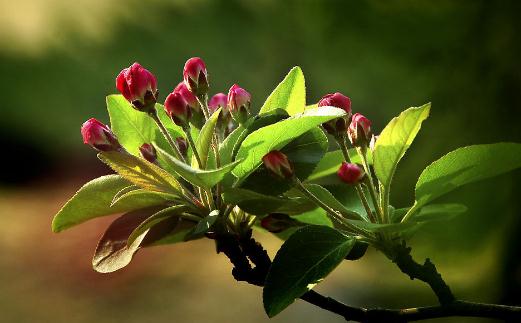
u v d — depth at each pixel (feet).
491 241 6.19
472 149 1.85
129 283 7.79
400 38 6.93
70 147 13.87
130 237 1.85
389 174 1.88
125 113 1.98
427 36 6.80
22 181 13.07
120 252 1.89
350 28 7.16
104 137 1.94
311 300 1.87
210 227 1.88
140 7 14.38
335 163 2.00
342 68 7.57
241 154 1.85
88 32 15.28
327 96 1.90
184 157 1.95
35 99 14.62
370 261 7.29
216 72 12.11
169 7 13.71
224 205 1.87
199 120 1.88
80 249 8.21
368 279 7.27
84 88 15.06
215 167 1.89
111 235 1.91
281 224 1.90
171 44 13.91
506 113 6.40
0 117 13.73
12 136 13.53
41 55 15.15
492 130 6.41
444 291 1.85
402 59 6.92
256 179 1.88
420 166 6.24
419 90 6.88
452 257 6.22
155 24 14.08
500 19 6.48
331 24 7.30
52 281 7.76
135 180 1.86
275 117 1.89
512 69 6.43
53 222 1.92
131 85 1.88
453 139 6.42
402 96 7.14
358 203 1.97
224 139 1.94
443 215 1.89
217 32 12.16
